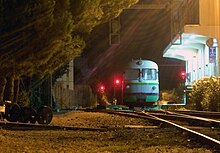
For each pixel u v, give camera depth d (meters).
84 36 45.91
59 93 79.25
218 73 62.59
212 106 53.34
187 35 66.44
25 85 55.56
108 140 25.83
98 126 36.78
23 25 31.47
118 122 40.69
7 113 36.84
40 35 32.44
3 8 30.64
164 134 28.11
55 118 45.00
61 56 42.00
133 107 74.06
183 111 53.66
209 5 64.50
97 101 98.19
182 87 82.25
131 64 73.50
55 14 32.91
